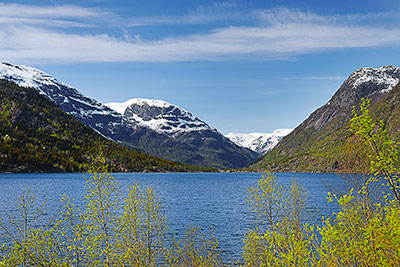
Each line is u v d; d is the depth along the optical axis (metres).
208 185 163.38
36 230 19.19
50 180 173.62
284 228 21.78
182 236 41.41
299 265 13.30
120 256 21.61
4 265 17.78
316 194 99.75
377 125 15.29
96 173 21.38
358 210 15.00
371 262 12.99
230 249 37.19
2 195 93.56
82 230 20.12
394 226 12.76
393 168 14.66
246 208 76.00
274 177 27.92
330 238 13.19
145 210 23.62
